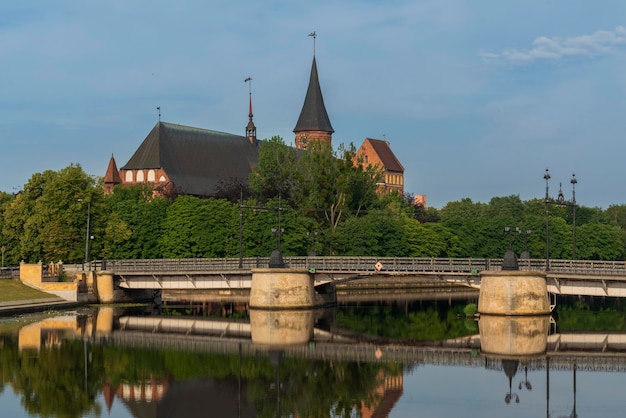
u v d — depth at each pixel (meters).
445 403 61.25
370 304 130.62
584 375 69.62
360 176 167.75
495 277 99.50
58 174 136.38
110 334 90.81
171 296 144.00
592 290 99.31
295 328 96.00
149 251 146.00
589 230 183.75
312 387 66.75
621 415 57.91
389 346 82.94
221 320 103.94
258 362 75.44
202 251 142.75
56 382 68.19
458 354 77.88
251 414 59.16
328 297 124.31
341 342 85.88
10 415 59.06
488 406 60.31
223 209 145.38
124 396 64.06
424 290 168.88
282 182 171.00
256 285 108.50
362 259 116.31
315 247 149.62
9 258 137.12
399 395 63.50
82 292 118.12
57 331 92.25
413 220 171.12
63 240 127.81
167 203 155.12
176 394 64.50
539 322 97.19
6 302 108.44
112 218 138.38
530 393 63.88
